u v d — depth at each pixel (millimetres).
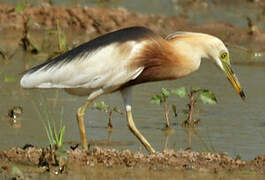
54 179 9828
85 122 13336
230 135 12789
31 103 14312
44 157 10406
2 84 15586
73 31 22125
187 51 11758
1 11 22469
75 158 10781
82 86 11609
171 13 25203
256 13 25750
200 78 17266
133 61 11477
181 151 11156
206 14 25203
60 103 14445
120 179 9938
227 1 27531
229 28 22859
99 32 22266
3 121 13016
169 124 13445
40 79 11609
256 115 14219
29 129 12602
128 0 27062
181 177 10148
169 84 16578
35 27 21922
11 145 11594
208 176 10258
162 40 11680
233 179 10141
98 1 26031
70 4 25297
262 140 12516
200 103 15062
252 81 16953
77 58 11570
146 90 15945
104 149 11078
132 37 11586
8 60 17766
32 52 18875
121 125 13281
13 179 9641
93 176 10039
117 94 15453
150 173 10289
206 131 13016
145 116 13906
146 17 23656
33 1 24703
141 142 11719
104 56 11477
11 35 20875
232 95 15773
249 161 11023
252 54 19969
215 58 12000
